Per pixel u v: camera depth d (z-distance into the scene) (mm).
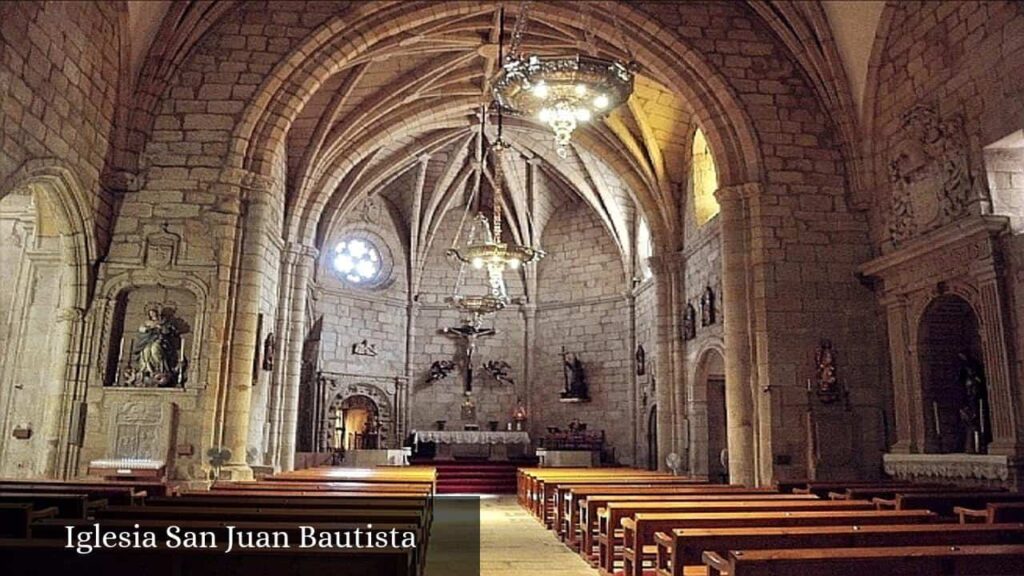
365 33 17266
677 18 17656
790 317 16344
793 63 17656
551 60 11539
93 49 14359
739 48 17641
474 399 31141
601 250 30953
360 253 30656
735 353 16578
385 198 31172
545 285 31984
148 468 14078
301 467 24312
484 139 27844
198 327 15320
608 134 24266
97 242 15109
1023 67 12500
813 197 16906
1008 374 12344
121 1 14969
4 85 11539
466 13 17641
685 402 23406
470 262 19969
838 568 4914
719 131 17516
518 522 15742
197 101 16312
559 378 30953
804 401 16000
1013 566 5012
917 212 14961
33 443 15641
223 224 15781
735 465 16250
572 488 11891
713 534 6141
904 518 7375
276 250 19734
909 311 15117
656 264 24422
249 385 15562
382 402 30156
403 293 31188
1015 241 12523
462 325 31688
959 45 14039
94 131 14703
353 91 21547
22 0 11844
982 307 12945
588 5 17625
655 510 8195
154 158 15969
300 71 16859
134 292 15594
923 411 14555
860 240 16781
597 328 30391
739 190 17016
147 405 14914
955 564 5031
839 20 16734
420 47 20062
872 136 16625
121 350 15297
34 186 13906
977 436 13750
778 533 6195
